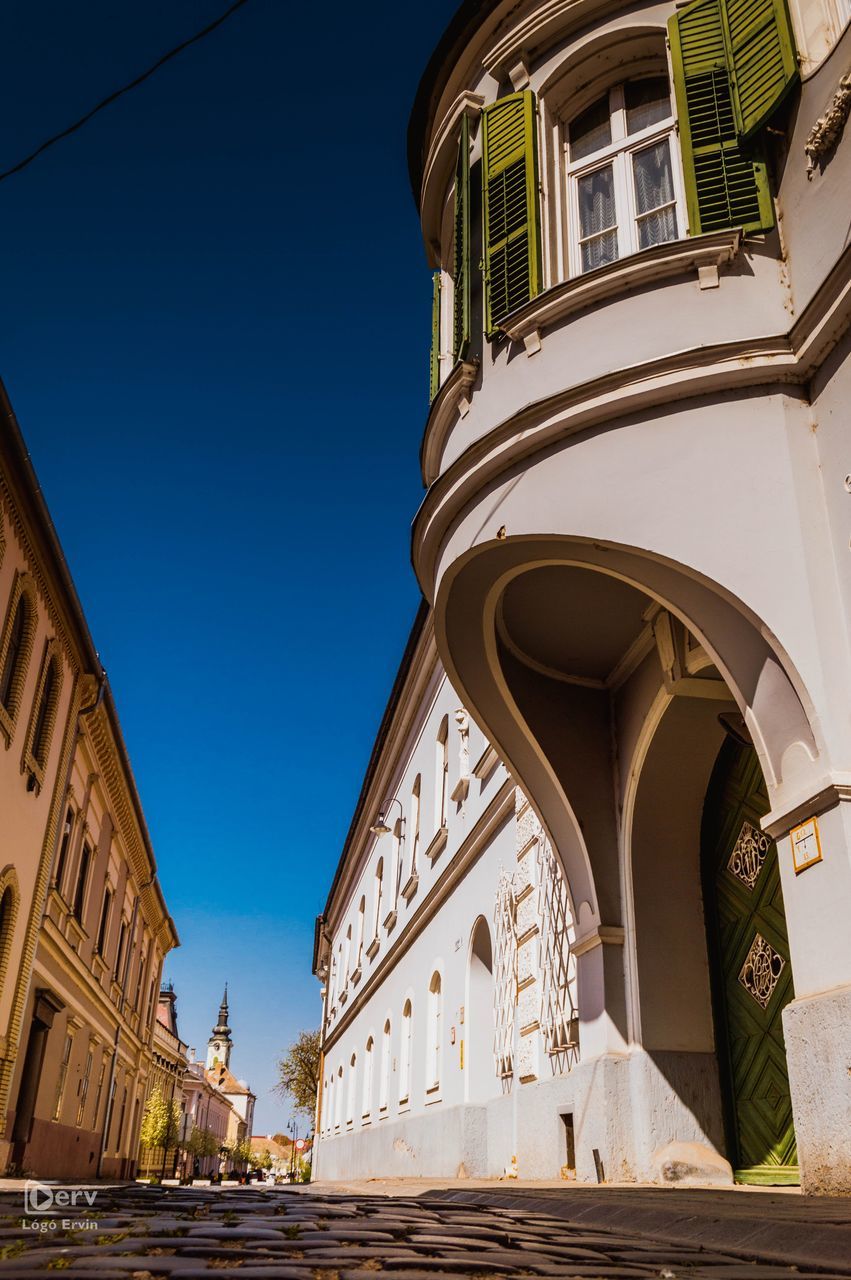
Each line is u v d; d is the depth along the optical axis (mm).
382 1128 20266
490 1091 13406
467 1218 4816
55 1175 23250
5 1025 17875
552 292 7656
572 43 8727
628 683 9703
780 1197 5223
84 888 25781
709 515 6551
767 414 6633
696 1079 8492
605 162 8531
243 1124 153375
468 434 8266
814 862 5598
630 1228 4414
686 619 6805
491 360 8281
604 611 9016
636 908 8977
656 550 6641
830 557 6176
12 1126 19562
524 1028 11273
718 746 9047
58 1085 23359
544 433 7363
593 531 6941
